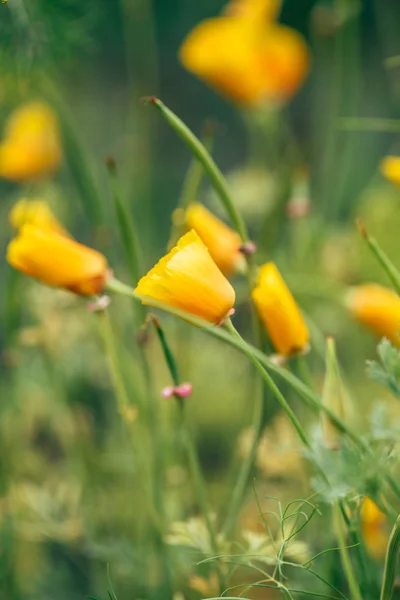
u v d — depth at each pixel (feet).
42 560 3.23
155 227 4.24
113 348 2.57
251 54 3.53
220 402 3.46
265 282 2.47
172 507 2.94
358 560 2.43
